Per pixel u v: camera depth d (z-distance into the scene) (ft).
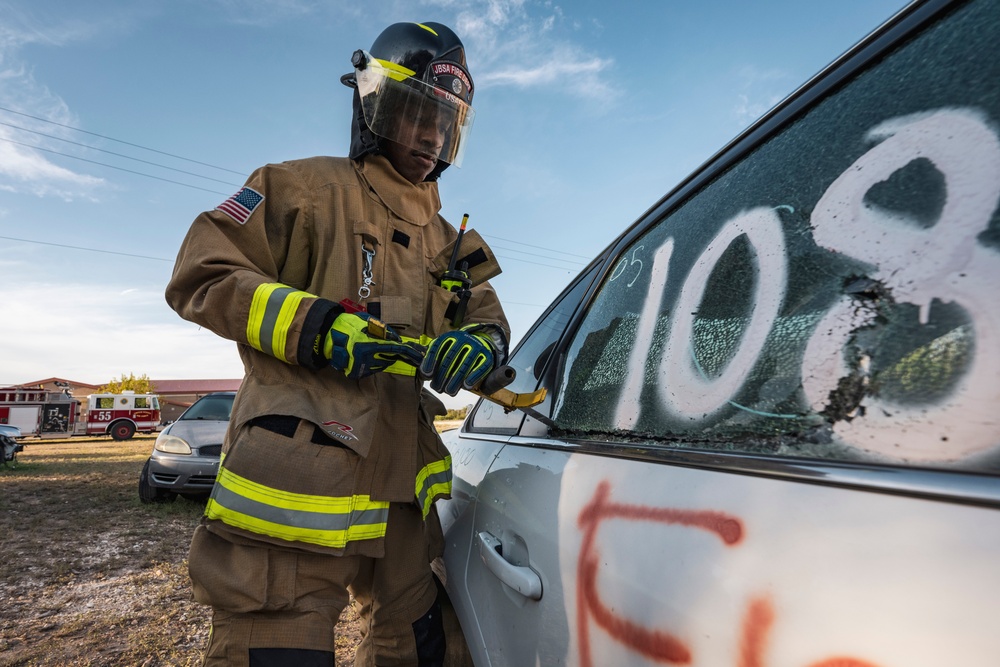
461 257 4.53
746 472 1.92
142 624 8.98
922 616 1.29
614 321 3.41
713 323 2.44
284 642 3.45
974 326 1.49
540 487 3.21
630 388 2.89
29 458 40.11
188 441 17.87
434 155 4.23
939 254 1.63
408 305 4.03
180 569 11.68
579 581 2.50
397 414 4.10
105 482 24.32
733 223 2.55
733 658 1.67
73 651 8.05
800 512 1.67
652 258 3.22
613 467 2.62
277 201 4.01
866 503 1.53
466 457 5.11
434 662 4.35
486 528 3.90
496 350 3.73
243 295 3.46
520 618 3.06
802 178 2.24
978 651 1.19
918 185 1.76
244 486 3.42
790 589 1.58
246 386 3.76
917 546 1.37
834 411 1.77
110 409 75.72
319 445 3.53
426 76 4.01
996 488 1.30
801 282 2.07
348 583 3.87
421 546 4.46
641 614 2.06
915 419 1.54
